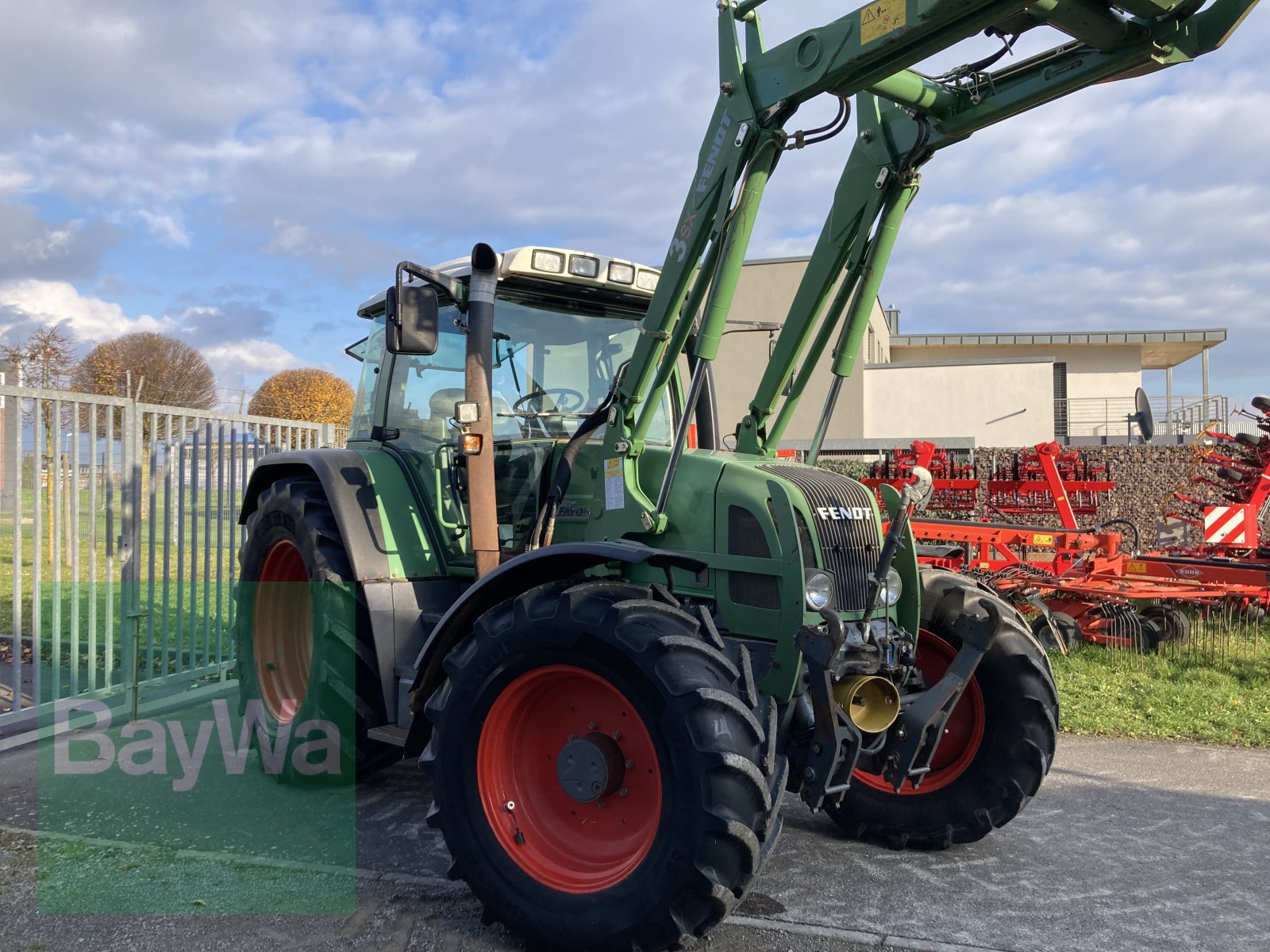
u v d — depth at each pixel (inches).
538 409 162.4
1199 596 295.7
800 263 780.6
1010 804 139.2
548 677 115.7
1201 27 109.0
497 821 113.9
